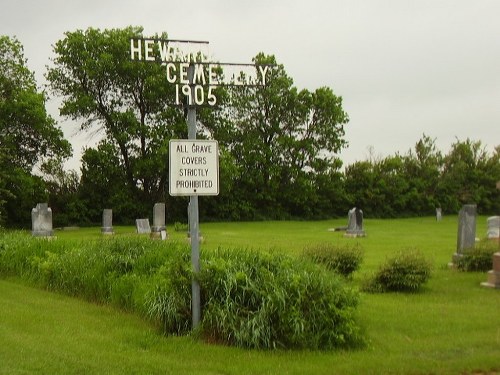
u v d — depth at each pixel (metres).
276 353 7.28
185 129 46.00
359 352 7.43
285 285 7.80
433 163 62.56
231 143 54.84
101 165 46.50
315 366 6.71
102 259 11.23
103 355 6.88
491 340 8.03
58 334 7.87
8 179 38.72
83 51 45.94
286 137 54.03
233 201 52.81
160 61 8.31
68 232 36.91
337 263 13.01
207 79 8.41
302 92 54.88
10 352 6.74
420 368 6.68
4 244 14.86
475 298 11.38
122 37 46.38
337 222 49.66
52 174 45.72
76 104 45.28
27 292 11.44
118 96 48.22
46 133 41.19
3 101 39.19
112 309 9.76
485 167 63.41
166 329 8.21
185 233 33.16
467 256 15.20
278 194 55.12
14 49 40.91
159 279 8.79
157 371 6.38
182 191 7.86
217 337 7.81
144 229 34.38
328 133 55.28
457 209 62.94
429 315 9.70
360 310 9.70
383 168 59.50
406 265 12.16
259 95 54.31
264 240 26.64
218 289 7.95
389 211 58.59
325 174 55.81
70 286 11.40
